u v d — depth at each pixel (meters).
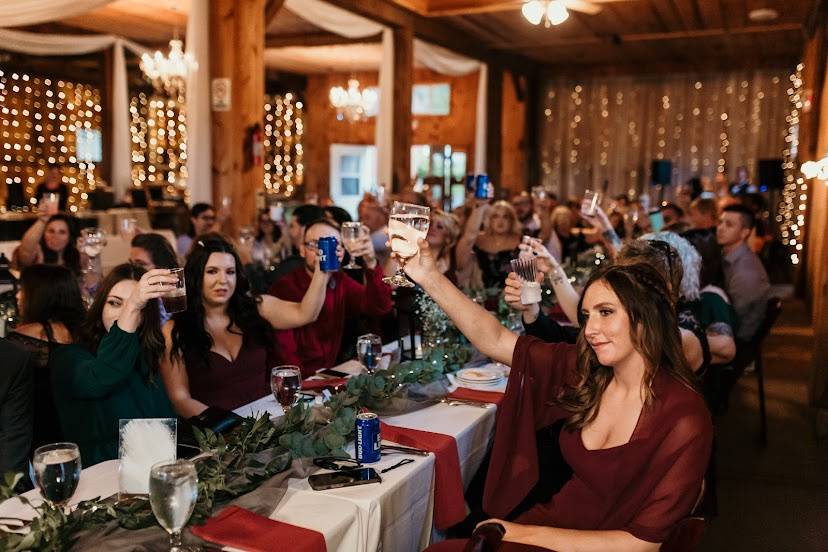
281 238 6.86
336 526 1.79
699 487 1.85
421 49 10.50
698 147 13.67
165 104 13.70
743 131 13.34
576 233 8.39
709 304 3.97
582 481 1.99
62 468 1.67
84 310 2.92
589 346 2.04
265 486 1.93
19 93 12.45
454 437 2.40
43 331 2.77
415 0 9.09
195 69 6.79
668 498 1.82
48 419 2.72
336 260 3.13
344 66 14.00
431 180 10.95
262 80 6.91
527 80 14.19
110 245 7.32
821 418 4.76
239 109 6.82
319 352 3.79
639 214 8.04
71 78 12.83
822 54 8.53
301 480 2.05
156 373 2.56
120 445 1.87
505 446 2.17
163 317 2.82
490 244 5.91
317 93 15.19
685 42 11.36
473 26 10.22
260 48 6.84
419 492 2.18
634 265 1.95
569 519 1.98
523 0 8.78
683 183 13.82
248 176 6.87
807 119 9.14
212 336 3.01
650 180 13.33
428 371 2.82
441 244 4.60
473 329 2.21
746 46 11.66
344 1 7.79
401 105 9.30
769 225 12.41
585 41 11.29
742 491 3.97
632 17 9.55
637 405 1.93
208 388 2.97
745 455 4.49
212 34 6.83
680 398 1.88
